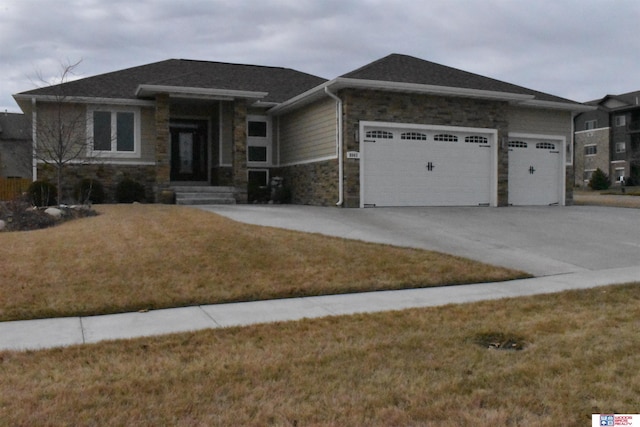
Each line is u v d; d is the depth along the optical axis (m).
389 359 4.95
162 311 7.15
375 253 9.91
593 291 7.71
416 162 18.11
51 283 7.92
